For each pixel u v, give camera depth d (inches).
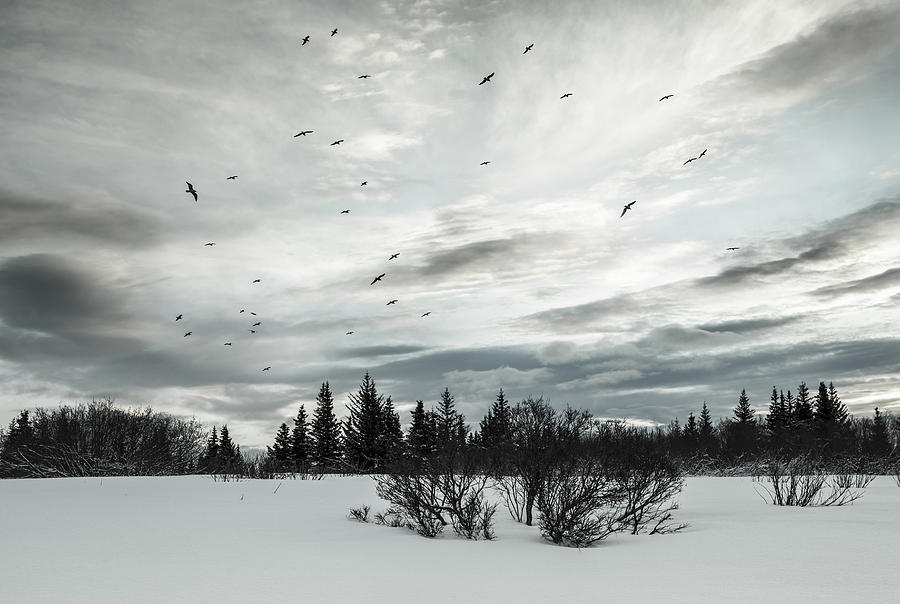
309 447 2647.6
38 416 1636.3
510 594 247.9
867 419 2527.1
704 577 282.8
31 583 265.4
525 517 565.3
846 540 396.2
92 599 236.8
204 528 461.7
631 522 469.4
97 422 1612.9
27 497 715.4
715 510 600.4
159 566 306.8
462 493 465.7
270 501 681.0
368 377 2512.3
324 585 263.7
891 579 275.4
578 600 237.1
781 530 446.6
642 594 247.8
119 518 520.7
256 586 260.7
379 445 2257.6
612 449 474.9
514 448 521.0
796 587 259.6
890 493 801.6
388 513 519.5
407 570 302.0
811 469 956.6
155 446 1663.4
